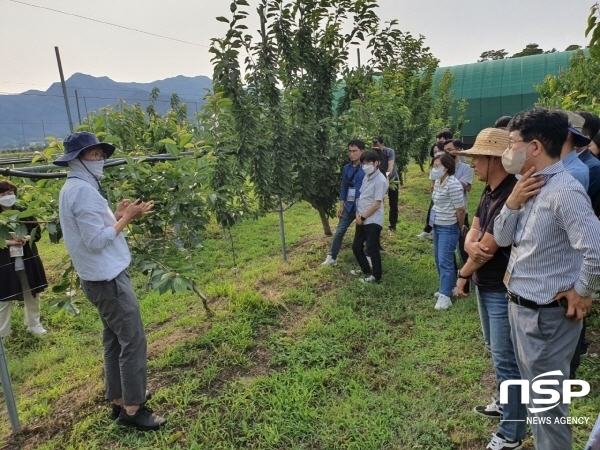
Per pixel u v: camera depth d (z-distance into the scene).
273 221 9.43
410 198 10.88
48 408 3.43
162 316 5.05
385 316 4.70
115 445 2.93
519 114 2.14
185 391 3.37
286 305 4.90
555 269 2.05
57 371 4.17
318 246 7.13
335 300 5.04
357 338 4.18
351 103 7.20
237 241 8.06
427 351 3.90
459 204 4.63
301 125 6.34
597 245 1.86
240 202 5.82
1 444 3.07
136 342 2.93
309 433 2.95
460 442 2.79
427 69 14.03
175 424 3.07
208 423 3.03
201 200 4.29
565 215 1.94
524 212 2.15
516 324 2.22
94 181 2.86
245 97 5.82
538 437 2.24
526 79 22.77
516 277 2.19
